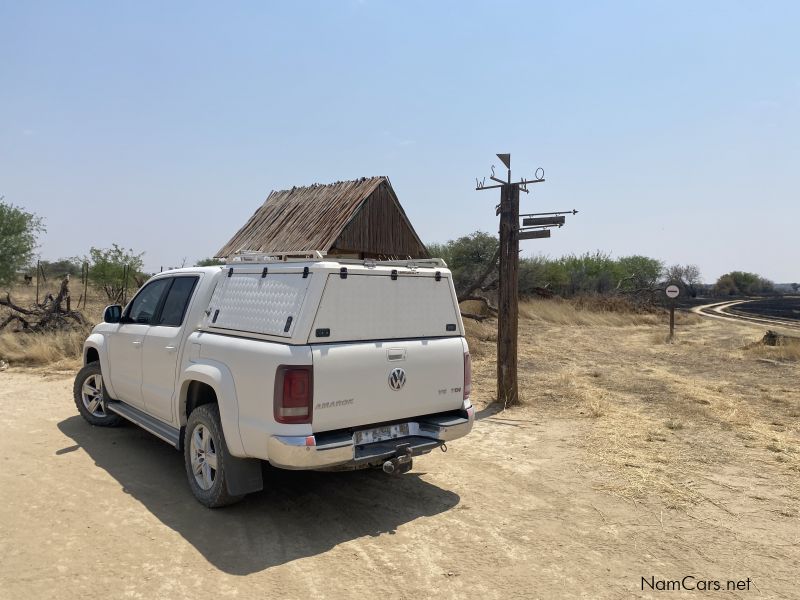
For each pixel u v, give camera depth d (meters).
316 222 13.41
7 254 19.16
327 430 4.16
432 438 4.74
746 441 6.62
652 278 40.72
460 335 5.16
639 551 4.02
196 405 4.98
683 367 12.39
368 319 4.46
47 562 3.70
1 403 8.05
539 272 26.91
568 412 8.03
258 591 3.42
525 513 4.65
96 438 6.47
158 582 3.49
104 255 22.52
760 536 4.26
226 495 4.46
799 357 13.52
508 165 8.34
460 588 3.51
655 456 6.07
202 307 5.11
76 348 11.70
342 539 4.15
